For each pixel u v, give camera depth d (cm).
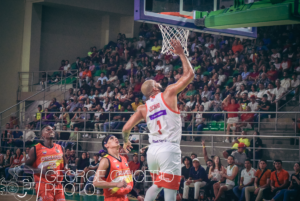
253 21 525
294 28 1359
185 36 582
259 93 1124
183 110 1162
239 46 1392
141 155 948
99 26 2055
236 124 1034
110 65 1658
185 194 848
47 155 555
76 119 1315
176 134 359
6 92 1781
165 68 1465
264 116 1057
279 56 1284
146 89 377
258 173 783
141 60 1658
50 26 1916
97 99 1438
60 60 1947
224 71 1288
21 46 1819
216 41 1548
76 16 1997
